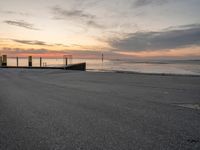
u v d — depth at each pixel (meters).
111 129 4.25
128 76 18.70
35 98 7.71
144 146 3.40
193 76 18.69
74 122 4.72
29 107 6.22
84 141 3.60
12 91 9.35
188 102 7.18
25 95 8.33
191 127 4.40
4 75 18.48
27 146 3.39
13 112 5.60
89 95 8.52
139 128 4.32
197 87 11.27
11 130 4.17
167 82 13.88
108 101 7.26
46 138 3.74
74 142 3.56
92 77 17.58
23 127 4.36
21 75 18.75
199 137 3.82
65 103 6.86
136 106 6.47
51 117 5.13
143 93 9.17
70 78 16.45
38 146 3.39
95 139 3.70
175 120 4.93
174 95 8.66
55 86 11.38
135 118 5.09
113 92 9.38
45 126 4.43
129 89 10.45
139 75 19.84
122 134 3.95
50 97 7.96
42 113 5.52
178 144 3.49
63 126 4.43
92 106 6.43
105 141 3.61
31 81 13.83
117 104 6.75
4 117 5.11
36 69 28.77
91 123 4.66
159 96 8.38
